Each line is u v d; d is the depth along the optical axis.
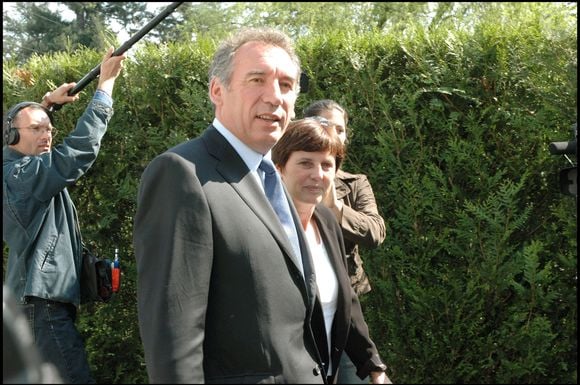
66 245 3.98
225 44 2.62
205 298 2.26
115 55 4.16
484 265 4.61
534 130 4.66
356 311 3.00
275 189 2.61
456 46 4.76
